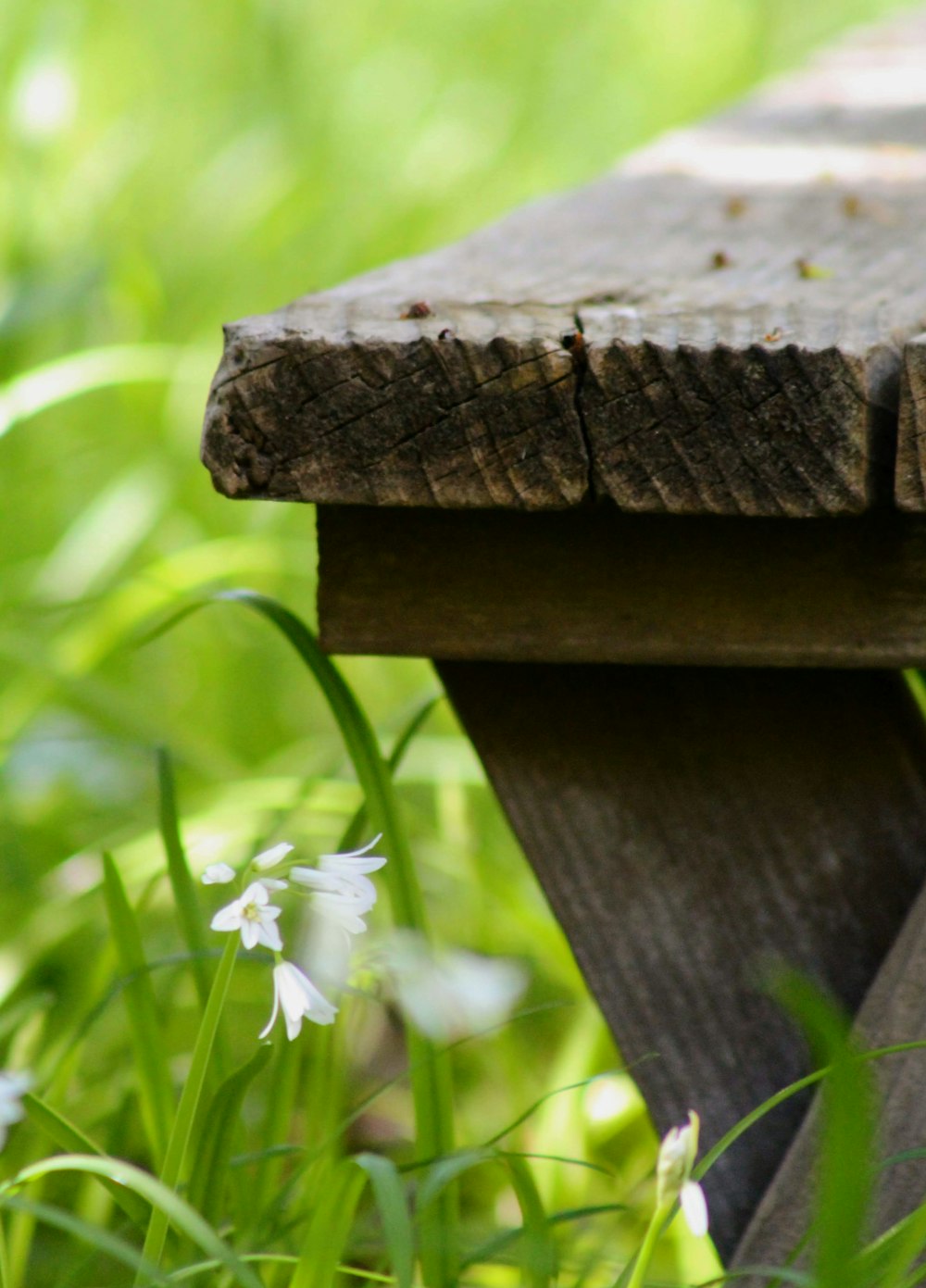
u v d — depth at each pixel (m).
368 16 4.62
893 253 1.56
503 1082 1.95
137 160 3.70
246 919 1.39
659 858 1.49
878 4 5.80
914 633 1.43
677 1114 1.48
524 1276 1.52
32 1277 1.66
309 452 1.42
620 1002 1.49
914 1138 1.45
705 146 1.99
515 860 2.32
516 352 1.41
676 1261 1.70
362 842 1.62
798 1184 1.46
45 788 2.40
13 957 1.84
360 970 1.53
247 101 3.92
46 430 3.22
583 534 1.44
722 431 1.40
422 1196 1.40
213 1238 1.38
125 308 3.17
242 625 2.91
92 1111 1.75
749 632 1.44
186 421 3.06
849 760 1.48
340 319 1.44
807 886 1.48
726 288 1.49
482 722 1.50
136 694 2.80
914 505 1.40
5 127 3.34
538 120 4.45
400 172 3.93
